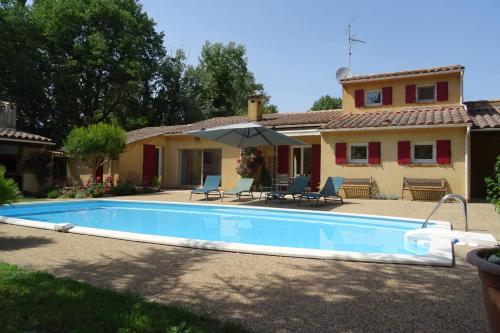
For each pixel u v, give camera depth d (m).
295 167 20.02
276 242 8.19
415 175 15.09
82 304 3.52
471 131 14.48
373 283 4.38
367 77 18.27
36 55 28.86
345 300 3.81
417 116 15.91
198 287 4.21
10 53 25.83
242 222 11.14
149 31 38.25
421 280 4.48
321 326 3.17
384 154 15.69
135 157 20.55
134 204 14.73
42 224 8.27
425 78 17.38
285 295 3.96
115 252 5.94
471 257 2.83
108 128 17.67
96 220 11.46
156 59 39.91
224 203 14.02
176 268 5.00
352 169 16.27
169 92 41.09
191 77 42.81
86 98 32.97
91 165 18.05
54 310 3.38
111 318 3.20
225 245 6.17
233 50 48.09
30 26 27.77
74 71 31.12
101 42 30.69
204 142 21.41
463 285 4.29
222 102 46.44
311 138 19.16
